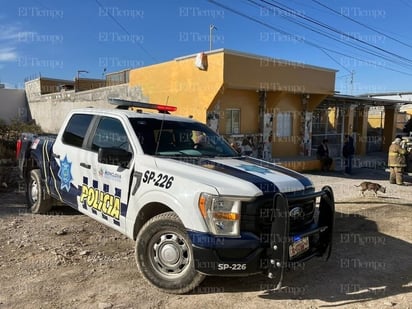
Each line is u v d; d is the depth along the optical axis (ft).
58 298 12.88
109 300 12.89
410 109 108.88
